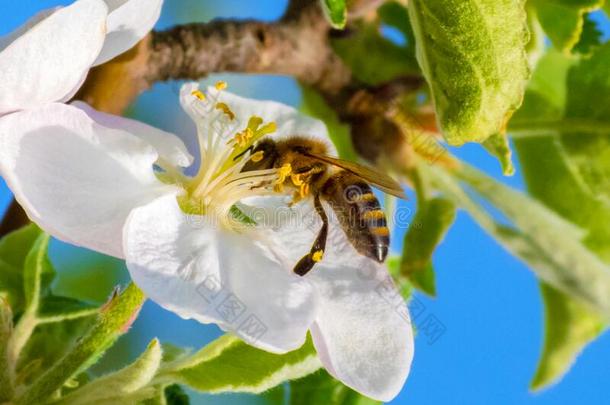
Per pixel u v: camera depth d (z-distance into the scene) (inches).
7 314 5.7
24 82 5.4
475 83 5.6
